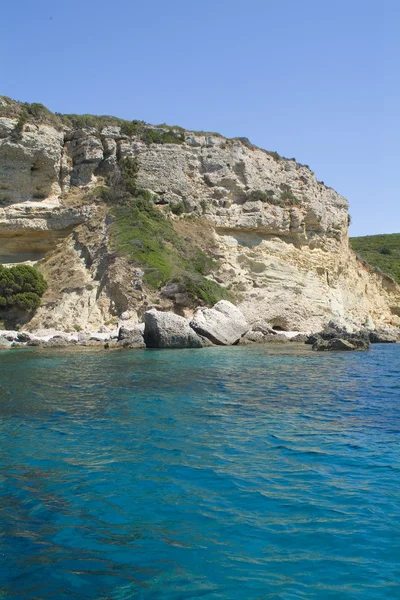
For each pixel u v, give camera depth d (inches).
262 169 2420.0
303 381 842.2
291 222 2362.2
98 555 286.2
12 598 247.8
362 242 4443.9
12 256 2135.8
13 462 429.1
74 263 1993.1
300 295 2223.2
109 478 391.9
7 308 1838.1
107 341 1509.6
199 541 299.0
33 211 2124.8
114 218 2076.8
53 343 1469.0
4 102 2250.2
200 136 2423.7
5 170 2137.1
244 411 611.2
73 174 2282.2
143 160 2298.2
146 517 329.1
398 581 258.1
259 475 394.9
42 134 2185.0
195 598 247.0
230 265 2177.7
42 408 628.1
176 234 2158.0
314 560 277.4
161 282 1801.2
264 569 270.2
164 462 425.4
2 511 339.0
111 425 543.5
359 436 500.7
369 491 361.7
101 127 2353.6
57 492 367.9
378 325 2623.0
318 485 373.7
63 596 249.3
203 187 2343.8
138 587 256.5
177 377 876.6
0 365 1043.9
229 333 1529.3
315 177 2564.0
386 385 806.5
